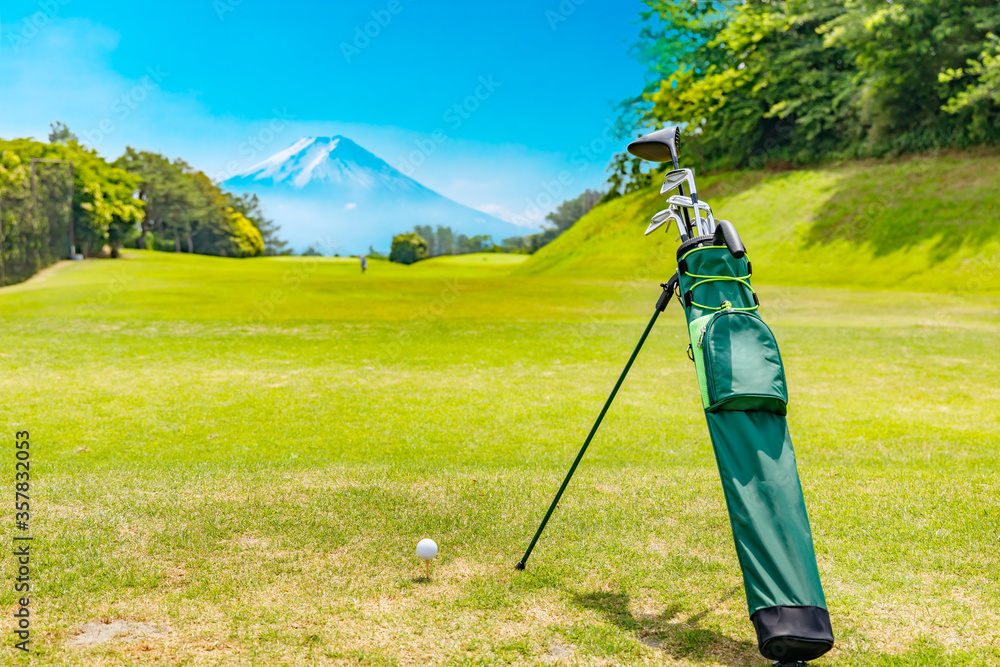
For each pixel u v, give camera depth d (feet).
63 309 76.43
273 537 16.03
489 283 113.91
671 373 44.11
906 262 112.27
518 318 72.74
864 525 16.70
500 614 12.59
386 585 13.67
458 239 372.79
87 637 11.43
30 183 151.74
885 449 26.37
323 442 28.04
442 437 28.89
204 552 15.06
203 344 54.95
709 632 12.05
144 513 17.26
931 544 15.55
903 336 57.98
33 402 34.68
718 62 174.40
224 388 39.06
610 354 51.39
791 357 49.01
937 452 25.79
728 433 11.49
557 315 76.23
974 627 12.10
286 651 11.15
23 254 140.97
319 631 11.80
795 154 162.40
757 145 170.19
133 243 310.86
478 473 22.18
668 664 11.03
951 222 115.96
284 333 60.75
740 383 11.38
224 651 11.12
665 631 12.07
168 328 62.75
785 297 90.53
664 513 17.83
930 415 32.91
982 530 16.33
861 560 14.76
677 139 13.53
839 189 137.39
